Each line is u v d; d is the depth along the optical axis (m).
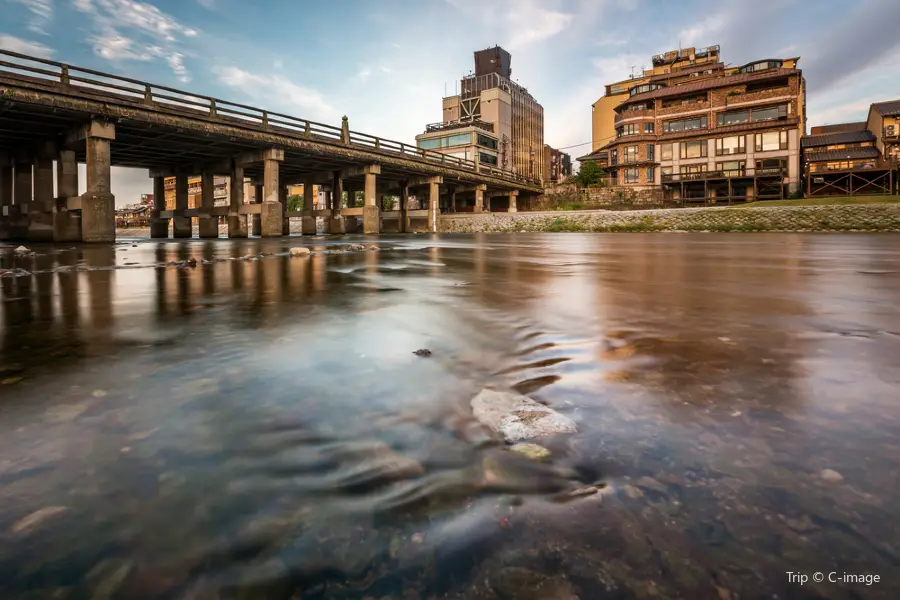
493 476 1.42
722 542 1.11
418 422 1.81
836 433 1.68
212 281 7.14
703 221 37.28
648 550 1.09
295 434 1.69
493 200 64.19
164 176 37.78
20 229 27.34
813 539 1.11
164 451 1.56
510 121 89.44
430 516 1.22
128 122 22.77
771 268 9.09
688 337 3.34
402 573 1.02
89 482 1.36
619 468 1.45
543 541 1.12
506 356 2.83
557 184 64.69
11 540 1.11
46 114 20.86
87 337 3.32
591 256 12.93
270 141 29.36
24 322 3.88
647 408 1.96
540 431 1.69
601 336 3.38
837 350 2.93
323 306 4.78
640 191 55.81
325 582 0.99
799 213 33.91
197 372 2.46
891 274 7.86
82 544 1.10
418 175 46.31
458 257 12.80
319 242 24.23
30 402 2.00
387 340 3.24
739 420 1.81
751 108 51.88
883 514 1.19
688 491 1.32
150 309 4.58
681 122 55.62
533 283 6.89
